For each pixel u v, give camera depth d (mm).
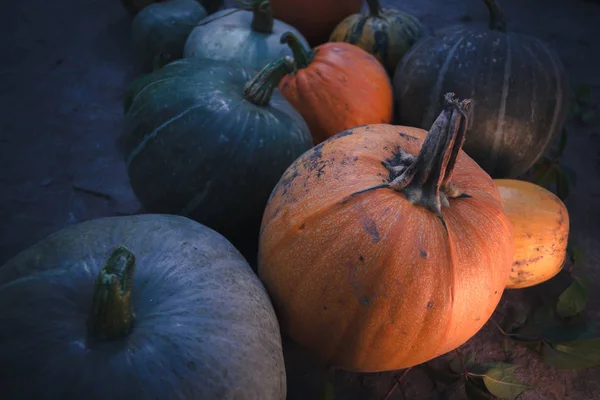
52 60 1271
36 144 1049
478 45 865
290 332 617
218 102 720
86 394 429
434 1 1577
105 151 1051
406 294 522
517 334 778
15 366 436
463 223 548
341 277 534
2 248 863
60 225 912
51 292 474
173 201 736
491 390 678
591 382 741
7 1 1452
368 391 709
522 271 749
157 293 500
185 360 459
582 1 1620
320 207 552
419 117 898
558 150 1030
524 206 742
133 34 1229
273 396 502
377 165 573
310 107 861
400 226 527
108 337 457
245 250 818
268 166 719
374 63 907
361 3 1218
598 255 909
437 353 573
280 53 951
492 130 849
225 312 500
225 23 985
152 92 744
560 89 873
